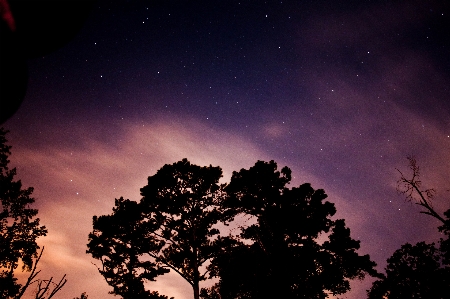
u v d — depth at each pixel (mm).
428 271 16719
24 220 16906
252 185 17594
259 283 14867
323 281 14734
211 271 16797
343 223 16875
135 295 15242
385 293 17578
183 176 17984
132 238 17281
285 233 16469
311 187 17281
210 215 17875
